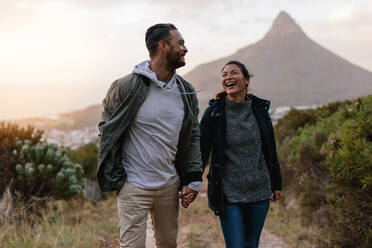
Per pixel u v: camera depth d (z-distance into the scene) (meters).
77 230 4.54
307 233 4.75
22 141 6.22
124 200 2.29
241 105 2.70
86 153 10.11
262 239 4.80
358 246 3.70
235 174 2.68
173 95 2.33
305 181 5.44
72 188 5.68
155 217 2.49
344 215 3.88
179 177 2.49
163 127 2.28
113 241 4.62
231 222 2.62
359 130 3.61
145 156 2.28
